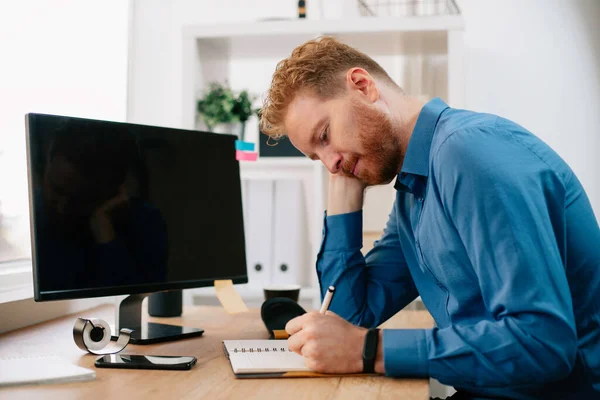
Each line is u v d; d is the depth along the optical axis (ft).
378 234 7.79
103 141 4.32
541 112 9.51
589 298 3.51
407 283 5.05
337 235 4.92
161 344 4.23
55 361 3.42
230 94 8.05
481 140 3.33
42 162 3.93
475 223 3.20
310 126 4.07
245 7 9.95
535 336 2.98
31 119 3.90
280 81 4.12
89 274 4.11
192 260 4.82
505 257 3.08
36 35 6.04
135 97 8.21
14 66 5.69
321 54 4.10
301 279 8.07
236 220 5.21
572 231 3.48
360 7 9.44
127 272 4.35
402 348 3.22
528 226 3.09
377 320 4.89
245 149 5.33
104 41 7.37
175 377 3.26
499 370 3.05
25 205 5.78
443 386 7.46
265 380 3.22
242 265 5.20
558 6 9.48
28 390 2.93
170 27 9.68
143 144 4.58
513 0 9.54
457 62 7.45
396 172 4.28
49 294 3.86
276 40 7.91
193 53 7.80
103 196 4.26
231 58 8.88
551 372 3.01
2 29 5.53
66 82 6.58
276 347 3.94
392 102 4.17
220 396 2.88
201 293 7.87
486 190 3.18
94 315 5.82
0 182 5.44
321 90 4.03
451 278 3.68
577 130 9.45
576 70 9.45
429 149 3.91
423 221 3.86
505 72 9.57
